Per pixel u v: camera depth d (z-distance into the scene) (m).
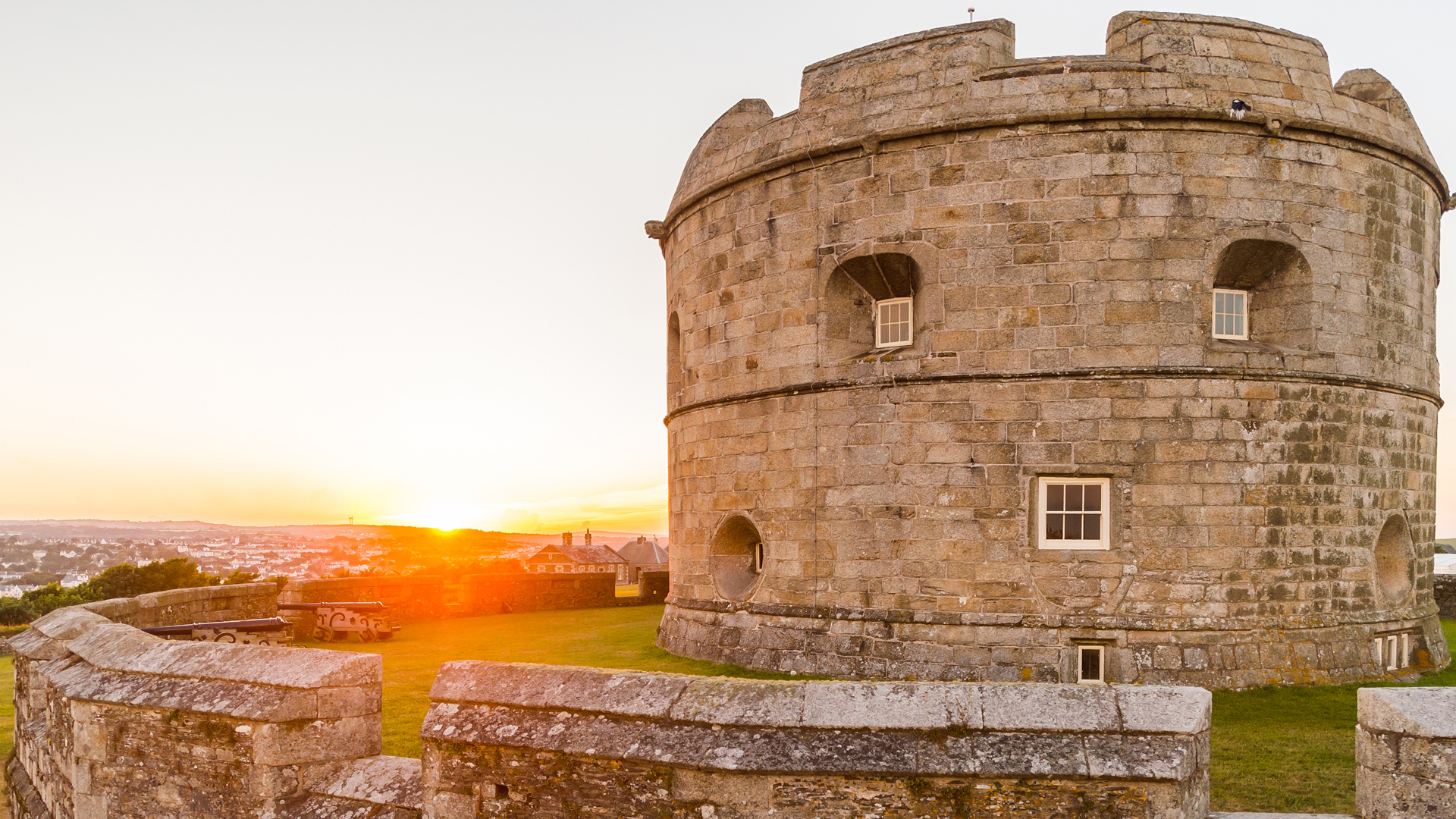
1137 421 14.57
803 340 16.44
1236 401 14.64
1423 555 16.92
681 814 6.14
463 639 21.11
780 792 5.98
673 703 6.44
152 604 17.05
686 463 18.91
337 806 7.56
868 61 16.44
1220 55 15.05
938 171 15.30
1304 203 15.02
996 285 14.98
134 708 8.62
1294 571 14.76
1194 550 14.48
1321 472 15.02
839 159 16.11
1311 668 14.51
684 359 19.02
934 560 15.16
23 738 12.69
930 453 15.26
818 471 16.17
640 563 98.25
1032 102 14.85
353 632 20.95
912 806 5.88
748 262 17.30
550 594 29.39
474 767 6.95
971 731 5.95
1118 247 14.63
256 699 7.89
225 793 7.99
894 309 16.52
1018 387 14.89
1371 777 5.94
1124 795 5.73
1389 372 15.91
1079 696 6.05
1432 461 17.50
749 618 16.89
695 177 18.80
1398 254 16.09
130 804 8.68
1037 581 14.73
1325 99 15.29
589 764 6.50
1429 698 5.88
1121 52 15.53
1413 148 16.19
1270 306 15.46
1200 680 14.09
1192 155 14.72
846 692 6.26
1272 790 8.83
